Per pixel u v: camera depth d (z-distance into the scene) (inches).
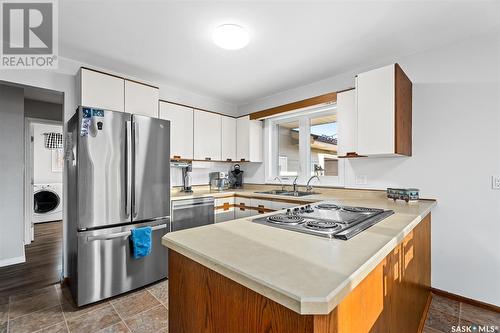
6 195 114.7
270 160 153.3
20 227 117.6
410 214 62.1
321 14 69.7
